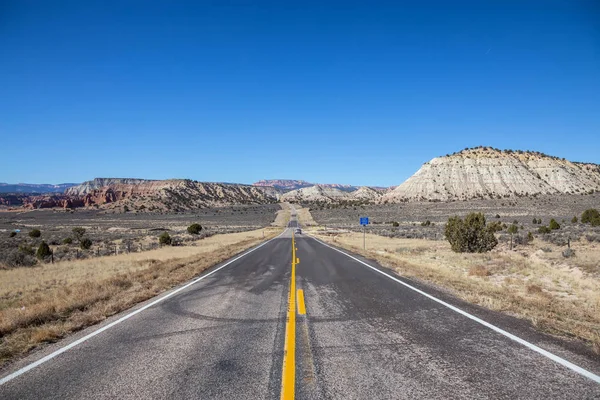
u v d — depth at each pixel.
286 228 91.25
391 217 106.25
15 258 24.25
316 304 8.40
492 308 7.63
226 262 18.91
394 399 3.63
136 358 4.97
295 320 6.91
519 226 54.75
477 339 5.54
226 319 7.10
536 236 34.47
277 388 3.91
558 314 7.11
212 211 182.62
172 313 7.74
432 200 150.88
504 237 34.19
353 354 4.96
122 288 10.80
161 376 4.32
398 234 51.47
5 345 5.67
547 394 3.71
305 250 26.50
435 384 3.96
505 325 6.30
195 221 122.31
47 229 80.69
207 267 16.59
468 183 161.50
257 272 14.73
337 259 19.67
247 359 4.83
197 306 8.41
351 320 6.86
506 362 4.57
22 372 4.56
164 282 11.84
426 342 5.45
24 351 5.41
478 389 3.83
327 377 4.19
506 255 20.09
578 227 45.94
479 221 23.36
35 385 4.16
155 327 6.61
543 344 5.25
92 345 5.62
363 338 5.70
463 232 23.25
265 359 4.82
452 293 9.52
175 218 138.50
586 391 3.76
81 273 17.25
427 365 4.52
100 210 182.00
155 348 5.39
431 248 28.72
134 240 49.41
